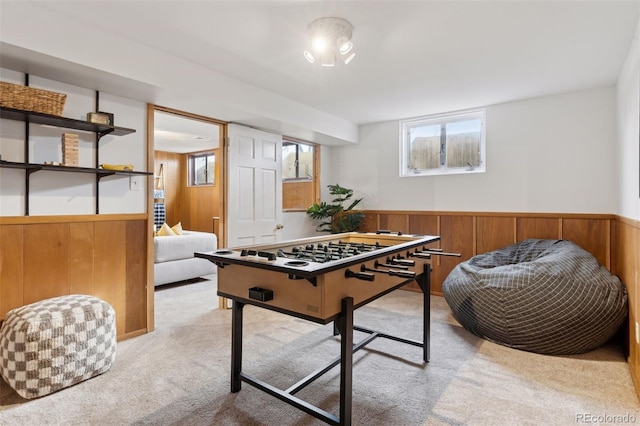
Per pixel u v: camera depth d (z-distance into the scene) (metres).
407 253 2.24
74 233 2.48
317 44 2.19
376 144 4.75
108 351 2.20
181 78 2.62
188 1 1.89
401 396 1.95
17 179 2.23
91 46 2.14
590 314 2.37
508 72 2.91
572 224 3.44
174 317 3.29
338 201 4.80
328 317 1.55
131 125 2.79
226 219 3.67
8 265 2.19
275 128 3.94
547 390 2.00
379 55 2.57
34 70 2.18
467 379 2.13
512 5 1.92
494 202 3.90
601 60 2.66
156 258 4.34
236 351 1.98
